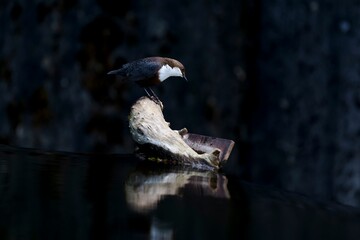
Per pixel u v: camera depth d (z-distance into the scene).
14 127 11.92
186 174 5.59
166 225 3.80
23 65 11.97
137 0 12.40
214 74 13.07
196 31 12.84
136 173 5.46
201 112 12.97
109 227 3.68
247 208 4.42
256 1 13.37
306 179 13.54
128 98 12.42
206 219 4.02
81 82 12.16
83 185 4.79
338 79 13.50
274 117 13.46
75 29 12.11
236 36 13.27
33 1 11.95
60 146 12.05
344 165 13.64
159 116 6.41
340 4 13.38
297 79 13.38
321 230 3.98
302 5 13.27
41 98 11.97
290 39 13.32
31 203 4.11
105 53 12.30
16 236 3.41
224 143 6.18
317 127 13.50
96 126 12.27
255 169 13.54
